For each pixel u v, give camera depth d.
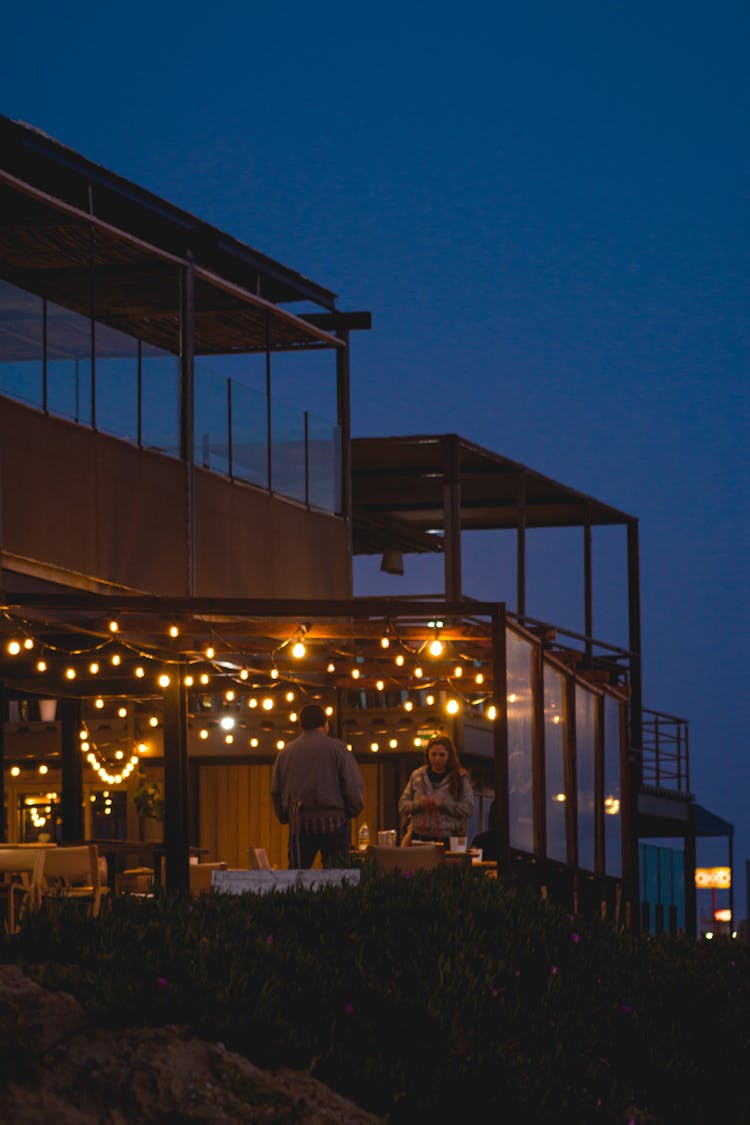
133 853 19.89
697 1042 10.70
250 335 26.00
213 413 22.73
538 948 11.09
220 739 29.08
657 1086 9.92
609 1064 10.05
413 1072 8.66
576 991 10.58
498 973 10.34
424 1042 9.01
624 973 11.43
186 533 21.70
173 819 18.20
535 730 19.72
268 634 18.08
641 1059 10.09
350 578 26.59
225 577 22.73
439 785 16.59
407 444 28.19
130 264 22.05
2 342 18.31
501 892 12.23
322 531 25.78
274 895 11.12
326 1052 8.58
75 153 20.95
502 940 11.02
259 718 28.59
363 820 28.72
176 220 22.83
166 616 18.58
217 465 22.80
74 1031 8.20
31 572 18.41
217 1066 8.11
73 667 20.83
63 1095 7.79
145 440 20.98
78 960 9.16
